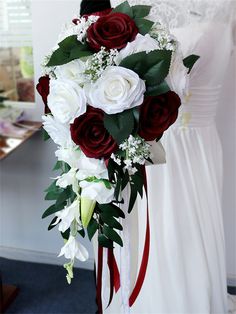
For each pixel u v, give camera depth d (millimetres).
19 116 1702
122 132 612
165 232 1119
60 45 650
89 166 669
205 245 1195
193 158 1113
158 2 982
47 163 1813
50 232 1952
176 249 1116
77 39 648
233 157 1605
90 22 668
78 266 1965
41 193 1886
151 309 1183
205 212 1170
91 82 614
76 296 1741
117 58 617
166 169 1082
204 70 1035
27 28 1600
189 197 1114
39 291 1781
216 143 1222
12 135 1565
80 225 752
